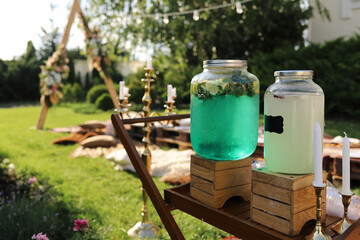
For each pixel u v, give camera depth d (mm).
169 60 11188
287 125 999
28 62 18531
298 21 10531
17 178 3768
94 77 17766
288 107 993
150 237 2385
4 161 4227
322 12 9883
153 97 10742
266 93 1079
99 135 5816
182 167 3873
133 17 9602
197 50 10875
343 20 9539
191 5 9477
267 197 1036
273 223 1021
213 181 1184
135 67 12719
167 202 1401
